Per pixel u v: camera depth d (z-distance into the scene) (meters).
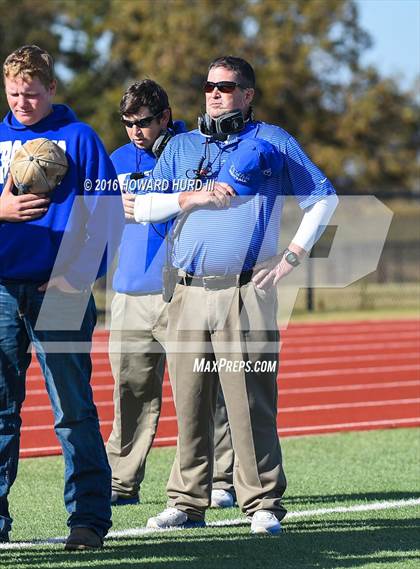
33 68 16.78
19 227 16.84
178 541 18.27
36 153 16.64
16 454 17.61
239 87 18.83
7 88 16.97
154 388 22.11
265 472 19.09
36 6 131.62
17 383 17.39
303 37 129.50
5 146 17.23
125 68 136.62
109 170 17.19
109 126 123.88
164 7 126.69
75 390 17.17
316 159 127.31
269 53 125.06
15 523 20.25
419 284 83.94
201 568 16.28
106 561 16.62
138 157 21.55
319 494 23.02
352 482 24.34
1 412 17.41
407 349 55.00
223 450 22.14
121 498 22.14
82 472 17.39
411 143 135.50
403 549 17.80
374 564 16.72
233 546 17.86
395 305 81.69
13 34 129.62
